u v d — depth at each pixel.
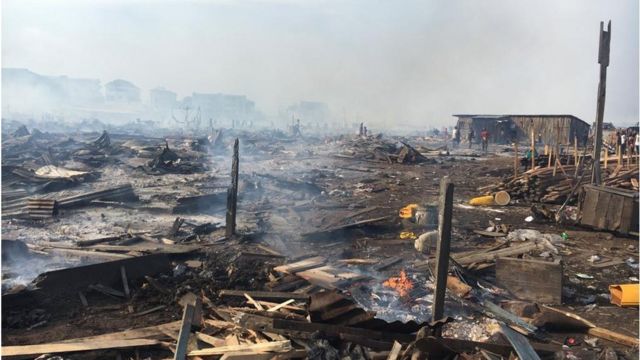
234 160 11.35
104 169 24.98
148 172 24.16
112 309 7.44
